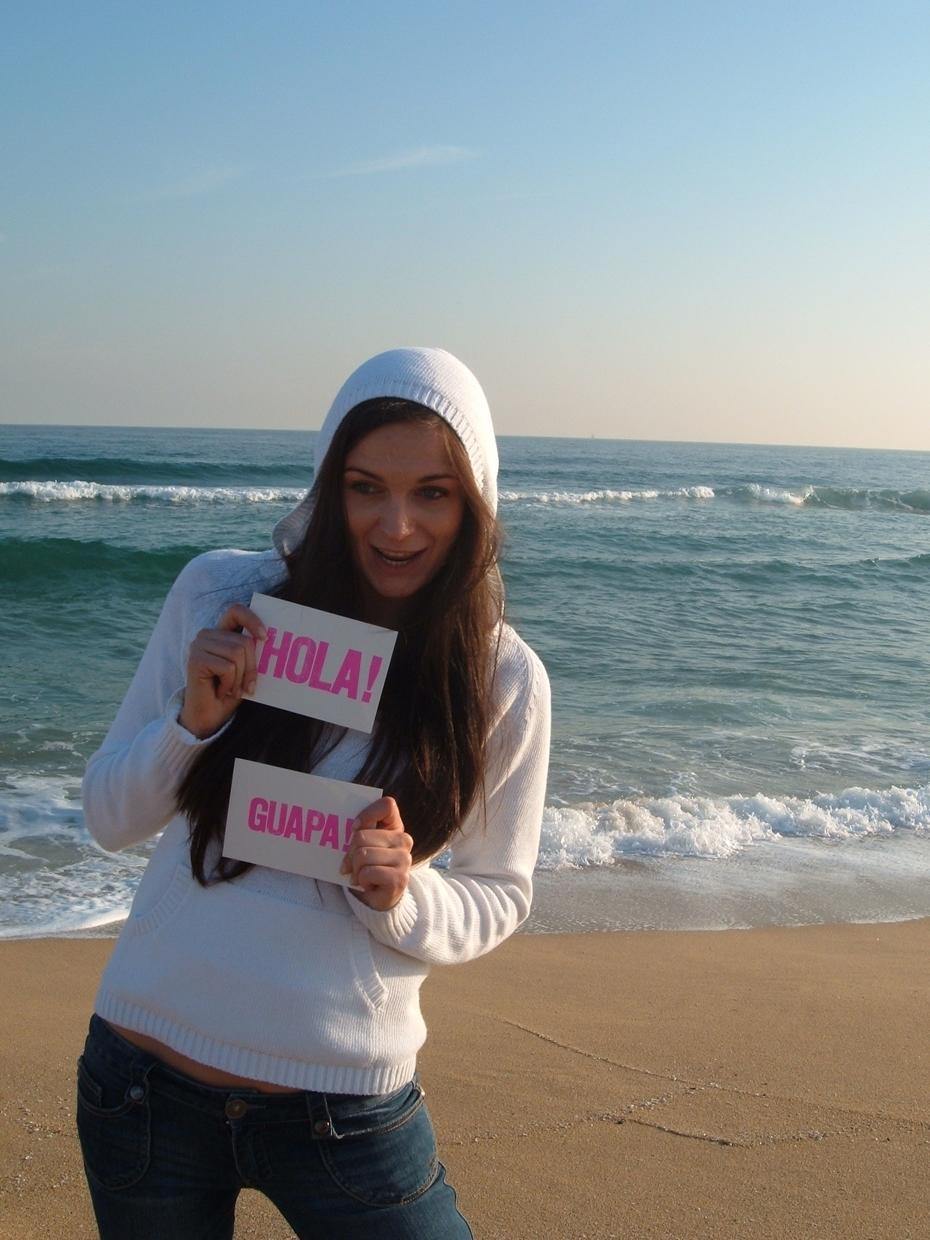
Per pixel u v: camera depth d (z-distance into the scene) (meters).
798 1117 3.60
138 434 156.38
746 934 5.62
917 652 14.92
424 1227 1.63
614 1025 4.34
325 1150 1.59
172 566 18.75
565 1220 2.97
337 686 1.61
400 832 1.56
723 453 159.00
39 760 8.10
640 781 8.28
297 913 1.59
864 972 5.10
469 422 1.66
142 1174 1.60
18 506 29.14
